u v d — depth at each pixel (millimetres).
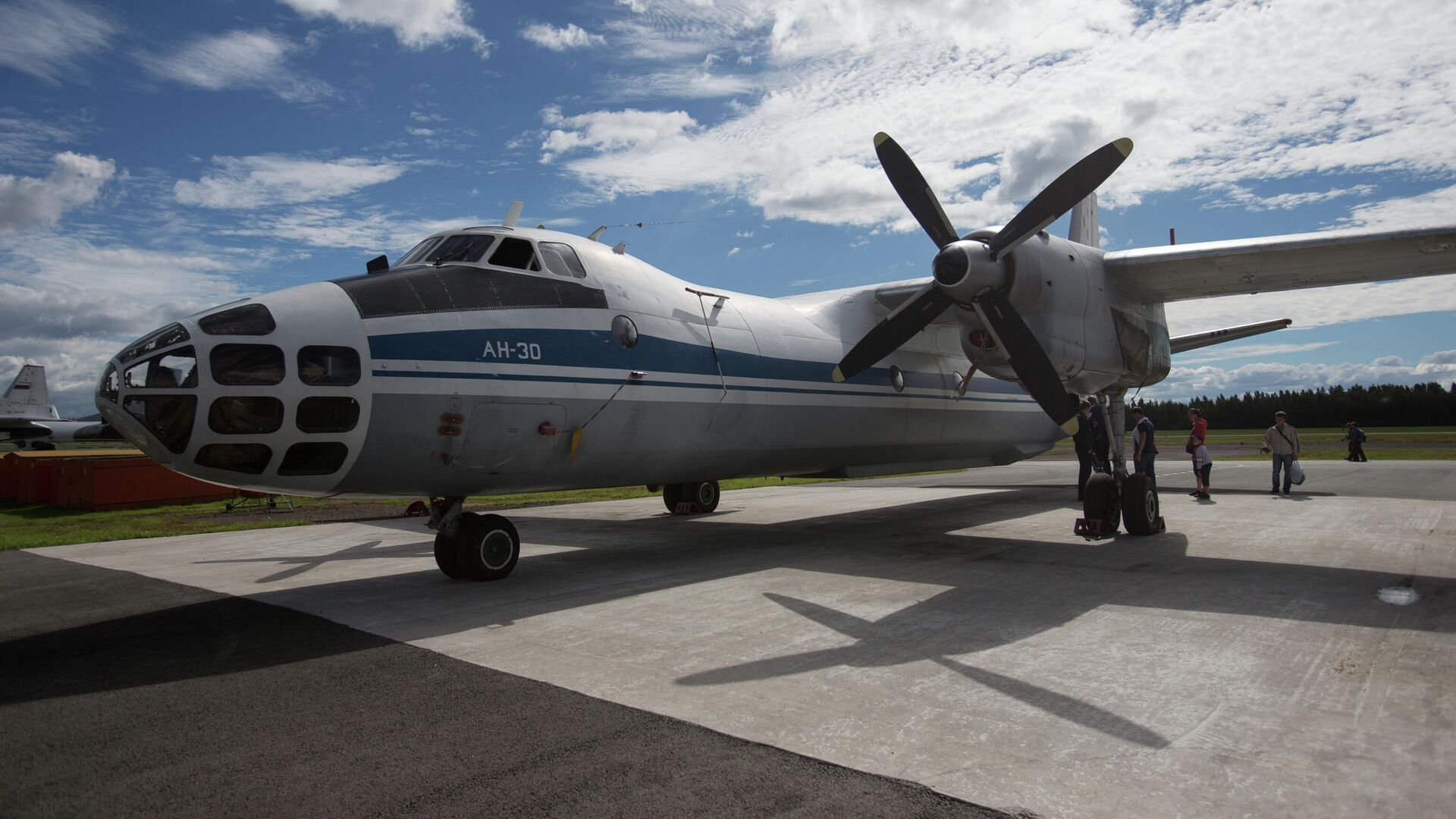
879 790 3039
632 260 8750
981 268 8336
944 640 5148
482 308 7008
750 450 9352
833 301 11281
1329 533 9336
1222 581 6793
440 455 6684
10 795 3119
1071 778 3117
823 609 6086
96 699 4277
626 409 7781
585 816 2871
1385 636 4984
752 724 3754
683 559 8711
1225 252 8742
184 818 2902
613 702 4094
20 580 8445
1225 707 3848
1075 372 9188
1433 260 8625
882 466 12000
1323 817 2758
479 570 7387
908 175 9133
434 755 3447
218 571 8742
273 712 4027
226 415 5684
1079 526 9203
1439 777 3041
